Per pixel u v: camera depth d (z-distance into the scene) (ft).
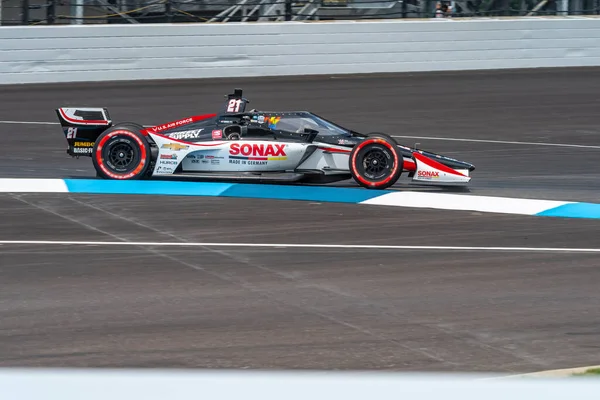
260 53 244.83
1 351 61.77
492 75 253.44
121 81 235.20
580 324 69.56
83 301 74.02
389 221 108.37
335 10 265.13
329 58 250.16
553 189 131.13
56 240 96.32
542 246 96.78
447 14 272.31
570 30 268.41
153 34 236.22
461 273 84.64
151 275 82.43
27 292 76.54
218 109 200.54
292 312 71.56
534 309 73.36
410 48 255.91
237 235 99.81
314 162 124.26
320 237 99.35
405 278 82.48
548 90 232.12
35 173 136.36
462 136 177.27
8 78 226.99
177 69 239.50
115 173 124.98
